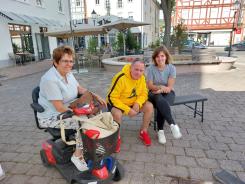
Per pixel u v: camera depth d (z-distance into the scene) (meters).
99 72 10.76
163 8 12.43
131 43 16.08
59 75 2.62
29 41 17.28
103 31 11.50
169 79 3.84
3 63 14.18
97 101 2.58
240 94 6.18
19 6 15.42
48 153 2.76
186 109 4.97
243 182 2.54
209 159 3.04
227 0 38.38
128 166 2.91
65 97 2.69
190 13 41.38
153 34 40.09
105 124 2.26
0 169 2.68
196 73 9.69
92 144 2.14
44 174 2.79
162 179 2.65
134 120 4.46
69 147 2.65
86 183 2.29
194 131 3.89
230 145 3.40
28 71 12.19
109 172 2.43
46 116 2.70
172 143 3.49
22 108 5.48
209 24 40.75
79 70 11.45
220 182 2.58
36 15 17.48
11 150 3.40
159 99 3.39
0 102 6.12
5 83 8.97
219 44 41.03
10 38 14.91
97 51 14.48
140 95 3.39
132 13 28.98
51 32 11.41
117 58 11.71
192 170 2.81
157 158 3.09
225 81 7.93
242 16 38.19
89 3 30.16
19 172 2.85
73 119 2.43
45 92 2.56
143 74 3.39
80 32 11.48
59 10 21.56
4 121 4.61
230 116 4.54
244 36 39.09
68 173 2.56
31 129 4.16
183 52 13.23
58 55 2.55
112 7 29.50
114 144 2.26
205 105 5.25
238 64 12.53
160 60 3.73
